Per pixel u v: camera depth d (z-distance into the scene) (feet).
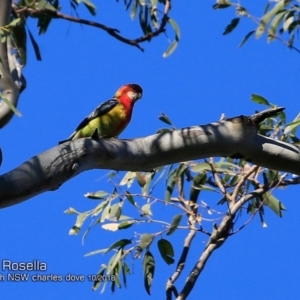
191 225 33.83
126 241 34.32
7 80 28.94
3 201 22.33
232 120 27.14
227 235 33.47
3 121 28.50
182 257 32.73
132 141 25.86
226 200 34.45
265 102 34.68
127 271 34.22
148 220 34.19
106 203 34.99
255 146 27.22
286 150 27.58
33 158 23.21
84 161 24.13
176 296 31.78
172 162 26.61
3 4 29.86
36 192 22.98
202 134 26.50
